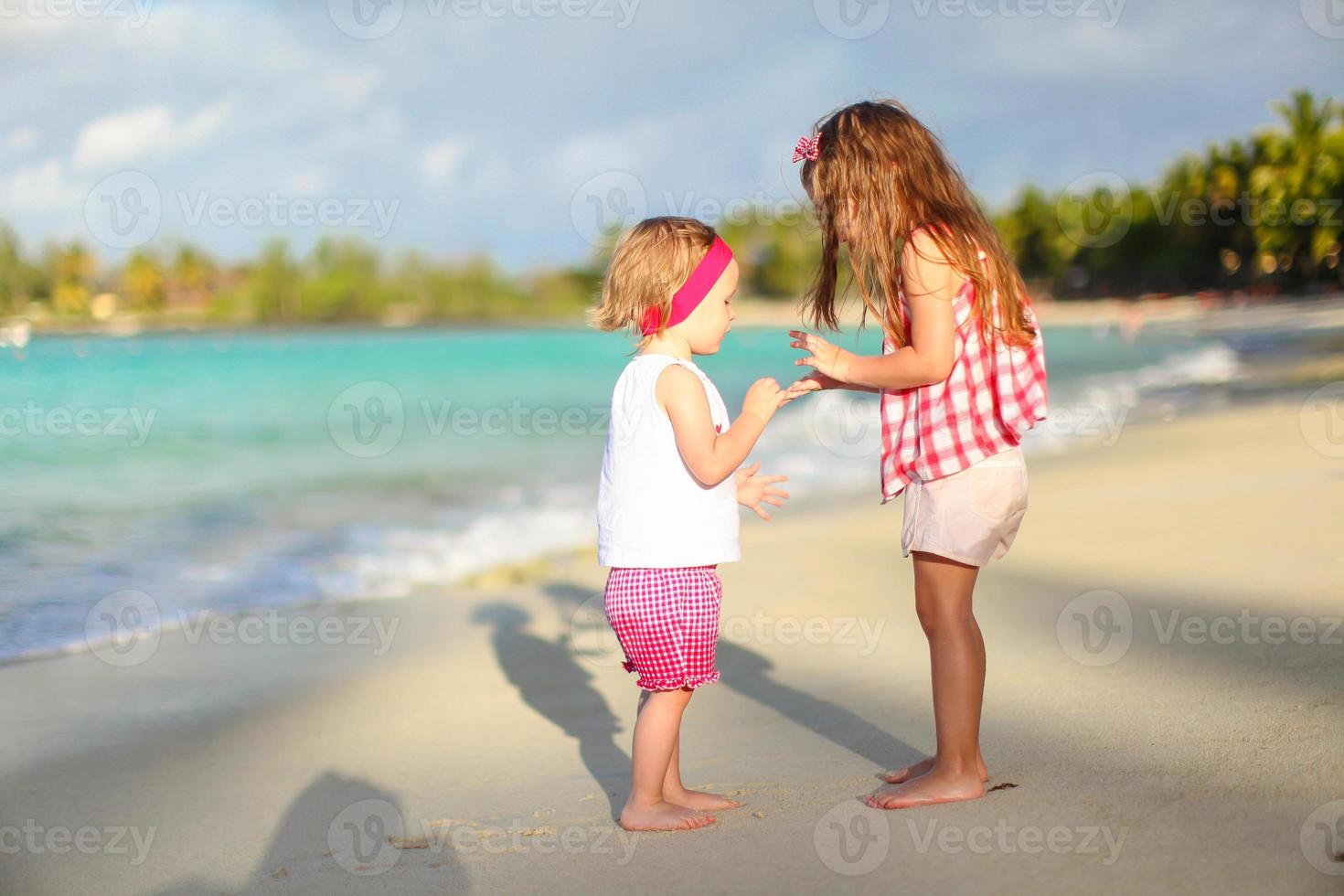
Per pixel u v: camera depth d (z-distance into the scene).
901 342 2.18
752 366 23.33
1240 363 17.73
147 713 3.54
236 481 8.73
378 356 27.59
